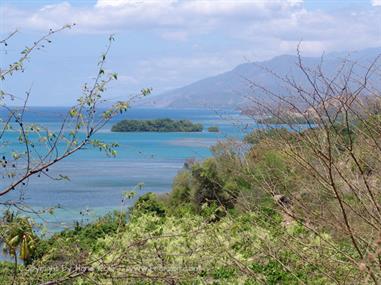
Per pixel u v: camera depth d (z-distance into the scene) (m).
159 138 94.75
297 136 5.36
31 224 5.90
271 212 7.25
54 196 31.55
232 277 8.23
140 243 7.03
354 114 5.48
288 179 5.87
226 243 8.16
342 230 5.37
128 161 84.75
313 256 6.61
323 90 5.04
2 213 5.80
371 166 5.73
